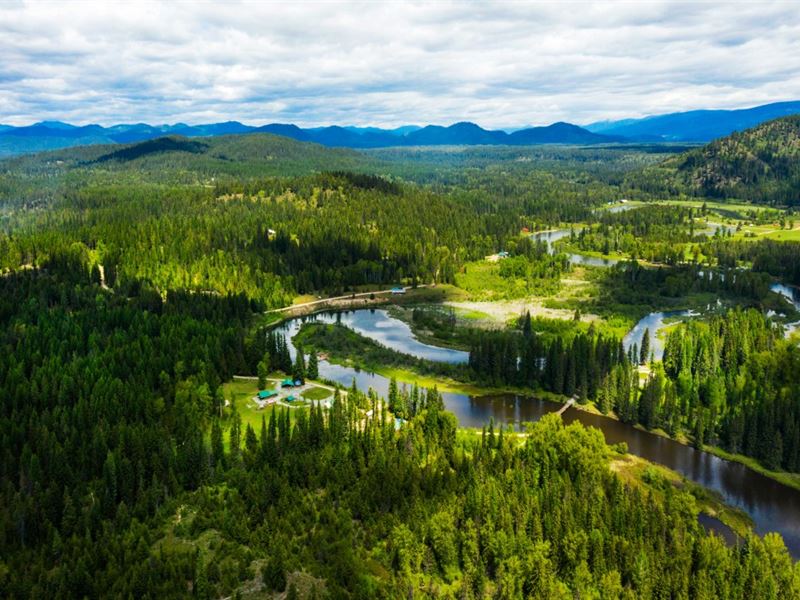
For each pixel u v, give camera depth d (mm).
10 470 155625
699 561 126688
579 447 161625
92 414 180625
